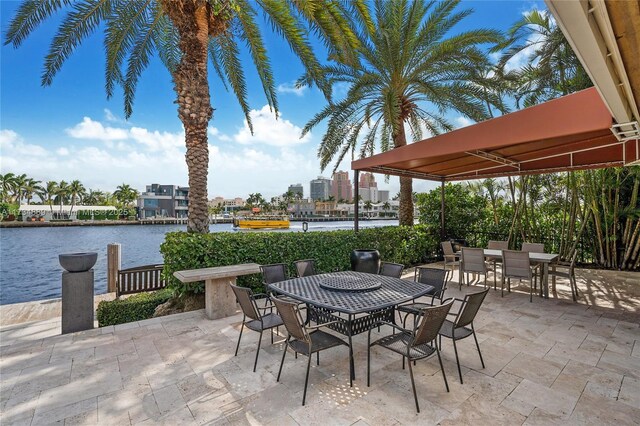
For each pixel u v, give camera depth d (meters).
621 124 2.98
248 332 3.94
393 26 7.99
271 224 40.56
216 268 4.71
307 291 3.29
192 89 5.52
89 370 2.96
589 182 7.47
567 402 2.41
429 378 2.79
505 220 9.38
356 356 3.26
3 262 17.52
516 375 2.83
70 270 4.02
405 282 3.68
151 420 2.23
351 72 8.48
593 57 1.71
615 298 5.35
